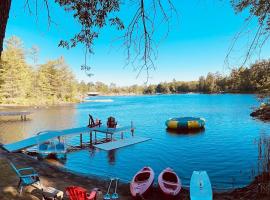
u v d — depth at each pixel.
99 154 19.59
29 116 48.75
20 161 15.49
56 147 18.78
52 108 66.81
